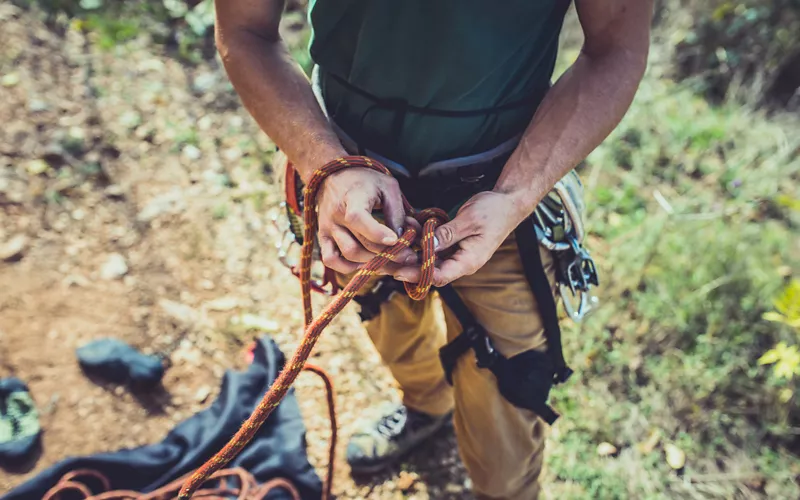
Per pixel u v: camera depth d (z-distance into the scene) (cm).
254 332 254
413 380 201
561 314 253
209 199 297
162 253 274
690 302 254
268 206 297
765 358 219
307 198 125
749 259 270
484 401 153
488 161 140
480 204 121
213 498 199
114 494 196
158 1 386
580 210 144
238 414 219
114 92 331
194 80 350
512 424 156
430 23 120
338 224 119
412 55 125
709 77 391
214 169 309
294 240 165
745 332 249
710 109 363
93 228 277
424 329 182
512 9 120
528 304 147
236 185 305
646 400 234
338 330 253
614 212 300
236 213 293
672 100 359
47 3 362
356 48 130
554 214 144
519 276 145
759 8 388
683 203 301
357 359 246
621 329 251
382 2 120
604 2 126
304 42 376
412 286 122
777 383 232
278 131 135
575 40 394
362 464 214
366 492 214
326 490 208
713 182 316
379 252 115
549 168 128
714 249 270
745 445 225
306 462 215
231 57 139
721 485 216
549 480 214
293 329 256
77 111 316
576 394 234
